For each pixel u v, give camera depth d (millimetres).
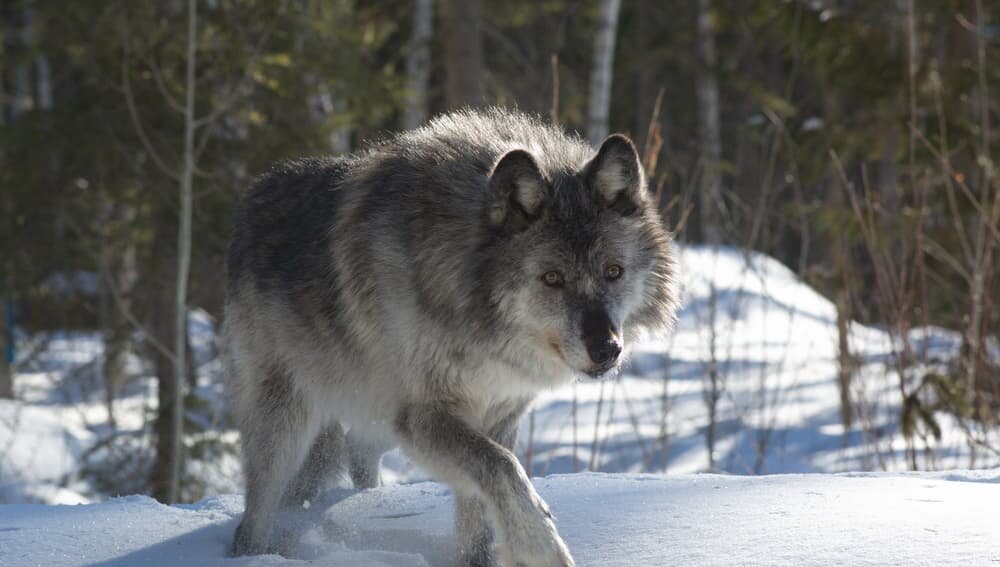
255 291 7586
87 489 17562
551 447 15570
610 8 27312
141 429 18172
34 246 18359
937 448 13453
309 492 8281
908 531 5496
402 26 35281
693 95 41094
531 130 7430
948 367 13945
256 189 8234
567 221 6637
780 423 16328
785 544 5527
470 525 6688
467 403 6781
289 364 7410
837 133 17875
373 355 6891
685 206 13969
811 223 17891
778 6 18078
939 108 13719
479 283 6582
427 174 6887
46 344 21391
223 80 18906
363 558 6254
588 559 5809
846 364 14258
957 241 16000
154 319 19672
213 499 8164
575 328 6492
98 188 18078
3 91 32344
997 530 5402
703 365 15062
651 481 7645
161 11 18250
